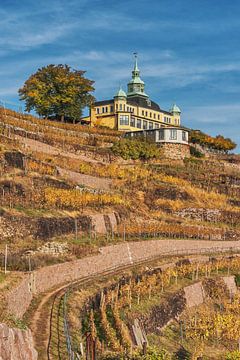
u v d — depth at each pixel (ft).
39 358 85.20
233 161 346.95
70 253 158.51
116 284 152.76
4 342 71.51
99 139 305.53
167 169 295.28
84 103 352.90
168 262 199.11
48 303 116.78
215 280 207.21
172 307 171.32
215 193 290.15
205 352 153.58
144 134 335.88
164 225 229.25
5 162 198.70
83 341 103.30
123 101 385.50
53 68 343.46
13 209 168.76
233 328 166.81
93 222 194.08
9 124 261.65
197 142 383.45
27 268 128.16
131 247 191.01
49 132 286.05
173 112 438.81
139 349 109.50
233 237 257.34
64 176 223.30
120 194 239.91
